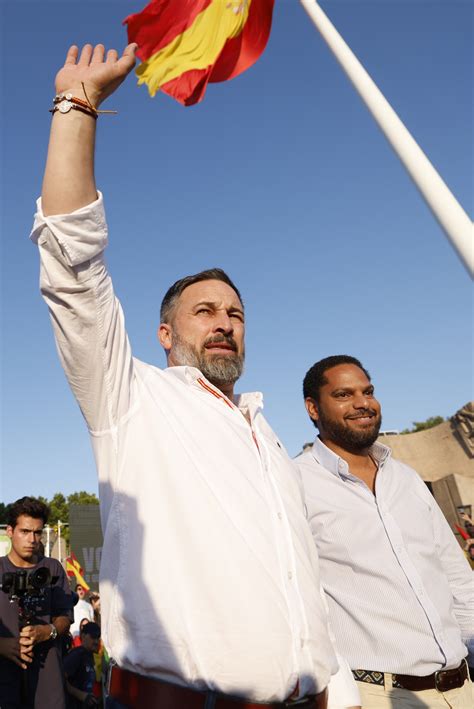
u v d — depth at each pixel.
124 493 2.02
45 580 4.53
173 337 2.75
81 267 1.88
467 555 8.08
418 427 38.91
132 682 1.87
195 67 3.60
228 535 1.93
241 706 1.77
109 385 2.01
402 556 3.44
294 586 2.00
